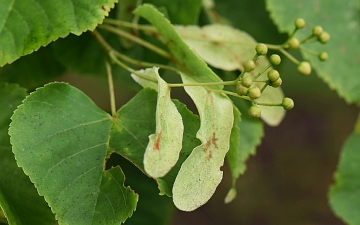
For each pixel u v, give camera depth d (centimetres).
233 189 43
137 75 42
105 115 41
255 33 55
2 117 43
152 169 37
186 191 39
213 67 50
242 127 51
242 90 39
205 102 40
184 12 48
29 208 42
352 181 56
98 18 41
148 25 49
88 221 39
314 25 53
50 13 41
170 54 45
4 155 42
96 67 51
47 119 40
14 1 41
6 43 40
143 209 50
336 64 53
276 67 54
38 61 51
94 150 40
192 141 40
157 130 38
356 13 54
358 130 56
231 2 55
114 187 40
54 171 39
